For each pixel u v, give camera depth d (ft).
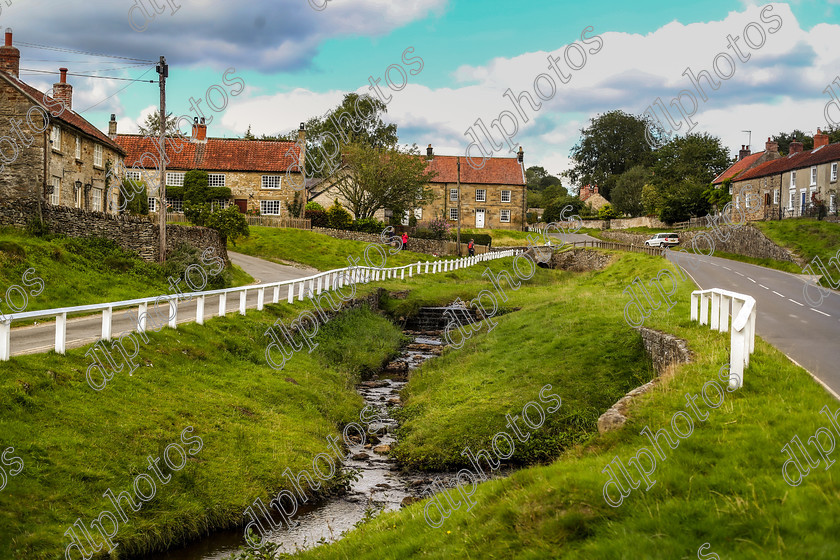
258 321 70.90
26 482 32.19
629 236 240.12
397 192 210.38
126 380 45.47
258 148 209.56
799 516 22.59
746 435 30.25
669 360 51.11
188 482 38.17
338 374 68.95
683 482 26.99
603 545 23.67
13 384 37.52
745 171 230.89
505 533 27.40
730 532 22.68
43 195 103.96
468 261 177.99
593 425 50.03
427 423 54.65
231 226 140.26
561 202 317.42
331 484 43.80
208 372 54.24
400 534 32.01
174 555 33.68
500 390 59.77
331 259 169.37
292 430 49.24
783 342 55.72
